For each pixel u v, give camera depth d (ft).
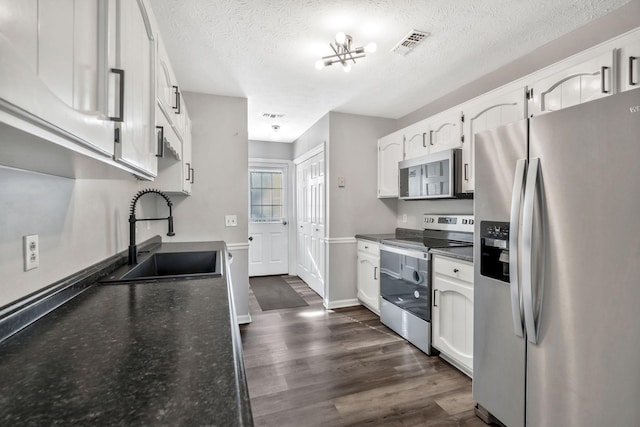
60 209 3.68
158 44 4.23
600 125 3.67
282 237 17.57
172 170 7.61
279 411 5.84
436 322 7.85
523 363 4.70
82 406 1.58
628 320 3.45
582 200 3.85
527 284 4.39
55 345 2.34
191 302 3.42
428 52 7.41
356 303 12.16
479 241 5.51
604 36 6.05
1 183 2.67
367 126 12.26
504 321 5.06
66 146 1.83
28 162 2.49
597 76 5.24
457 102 9.64
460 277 7.04
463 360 6.98
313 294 13.71
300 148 15.99
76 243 4.09
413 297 8.61
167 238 9.60
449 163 8.32
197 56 7.53
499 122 7.14
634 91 3.38
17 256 2.87
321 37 6.72
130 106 2.84
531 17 6.07
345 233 12.01
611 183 3.58
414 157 10.11
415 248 8.48
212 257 7.10
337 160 11.85
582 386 3.89
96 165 2.71
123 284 4.22
